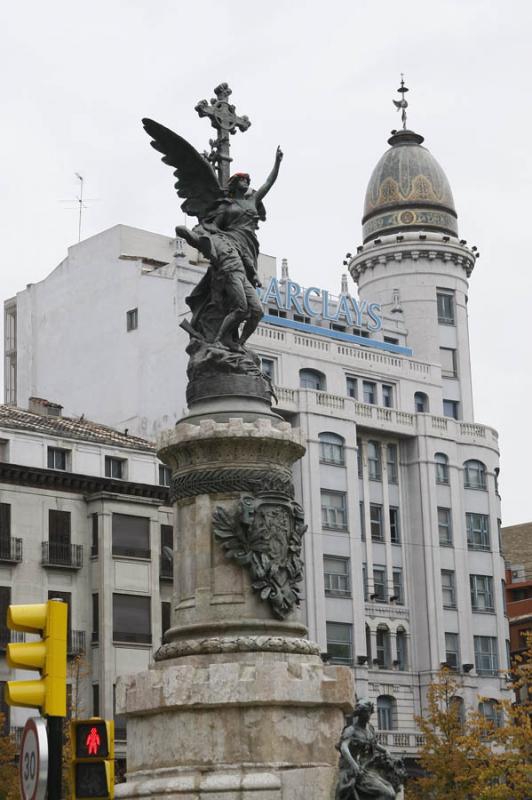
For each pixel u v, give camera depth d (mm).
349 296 100438
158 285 92625
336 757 29344
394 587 95562
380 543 95188
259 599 30828
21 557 76188
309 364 93875
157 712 29516
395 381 99250
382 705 91875
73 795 20297
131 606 78938
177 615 31359
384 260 106312
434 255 106000
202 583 30969
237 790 27953
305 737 29141
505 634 99812
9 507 76500
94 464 81000
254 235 34406
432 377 102000
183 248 98562
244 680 28859
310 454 90375
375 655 92188
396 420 97000
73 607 77562
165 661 30656
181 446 31641
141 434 91625
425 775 89250
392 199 107625
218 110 35438
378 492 96000
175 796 28344
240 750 28703
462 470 100062
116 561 78875
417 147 109500
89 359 96750
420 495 97188
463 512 99188
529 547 139375
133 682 30094
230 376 32469
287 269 99250
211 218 34375
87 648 77312
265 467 31578
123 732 75125
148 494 81250
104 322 96188
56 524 78062
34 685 19438
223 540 31016
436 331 105125
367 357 97812
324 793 27453
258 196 34812
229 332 33281
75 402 97250
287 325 94500
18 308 103562
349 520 91625
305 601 88188
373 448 96688
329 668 30375
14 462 77812
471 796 75312
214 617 30688
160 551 81000
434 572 96000
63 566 77375
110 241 96812
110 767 21094
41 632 19766
